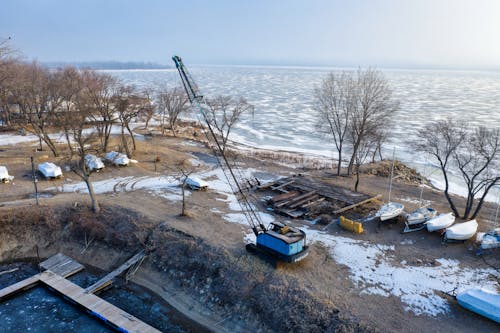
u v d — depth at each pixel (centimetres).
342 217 3722
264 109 13325
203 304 2856
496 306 2438
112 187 4716
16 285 3091
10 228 3725
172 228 3581
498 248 3225
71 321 2770
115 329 2661
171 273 3159
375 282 2873
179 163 5934
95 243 3603
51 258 3491
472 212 4222
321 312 2545
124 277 3228
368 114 5456
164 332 2647
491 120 10431
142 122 9869
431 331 2373
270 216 4000
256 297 2761
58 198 4269
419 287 2809
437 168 6606
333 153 7719
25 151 6062
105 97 6862
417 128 9519
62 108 6888
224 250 3216
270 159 6650
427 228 3553
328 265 3089
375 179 5491
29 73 7338
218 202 4362
